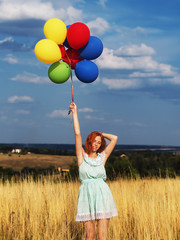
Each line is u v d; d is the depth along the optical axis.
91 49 4.84
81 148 4.15
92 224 3.95
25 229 5.39
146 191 7.80
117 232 4.84
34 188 7.48
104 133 4.31
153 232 4.74
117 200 6.31
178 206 5.72
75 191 7.35
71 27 4.67
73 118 4.21
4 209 5.98
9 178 10.99
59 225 5.45
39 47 4.62
